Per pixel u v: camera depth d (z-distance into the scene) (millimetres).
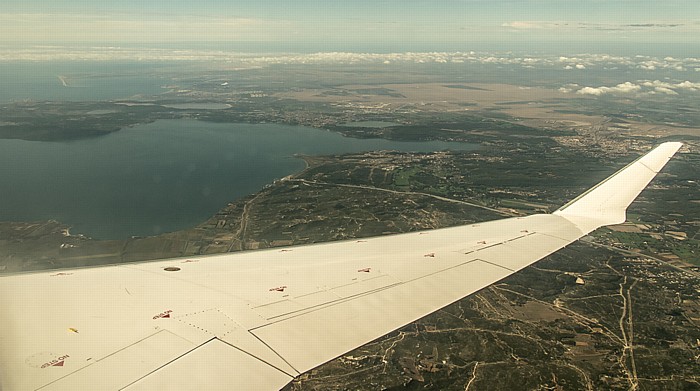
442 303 10656
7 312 8578
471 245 14531
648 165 18484
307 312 9594
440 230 16719
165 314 8914
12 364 6918
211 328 8523
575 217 16734
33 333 7859
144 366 7172
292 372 7531
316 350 8289
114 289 10000
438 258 13289
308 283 11086
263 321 9023
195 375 7074
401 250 14047
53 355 7246
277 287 10734
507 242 14812
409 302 10539
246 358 7723
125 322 8492
